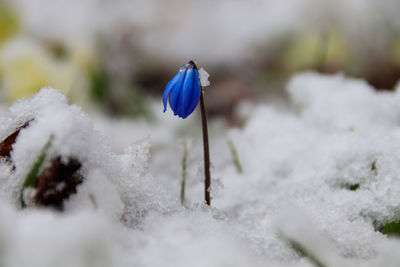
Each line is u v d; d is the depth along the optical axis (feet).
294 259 0.79
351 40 1.70
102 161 0.81
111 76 1.57
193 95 0.87
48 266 0.69
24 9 1.61
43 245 0.69
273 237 0.81
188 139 0.96
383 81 1.66
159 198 0.83
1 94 1.24
